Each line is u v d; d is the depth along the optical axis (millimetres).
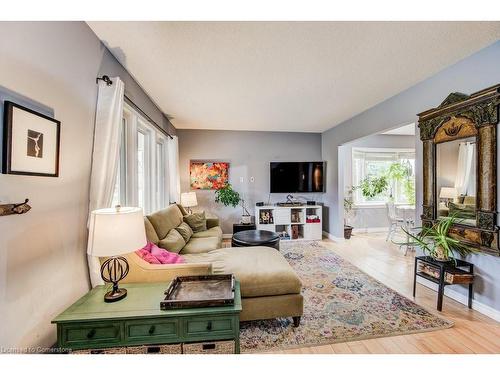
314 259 3617
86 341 1212
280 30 1726
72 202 1502
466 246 2168
